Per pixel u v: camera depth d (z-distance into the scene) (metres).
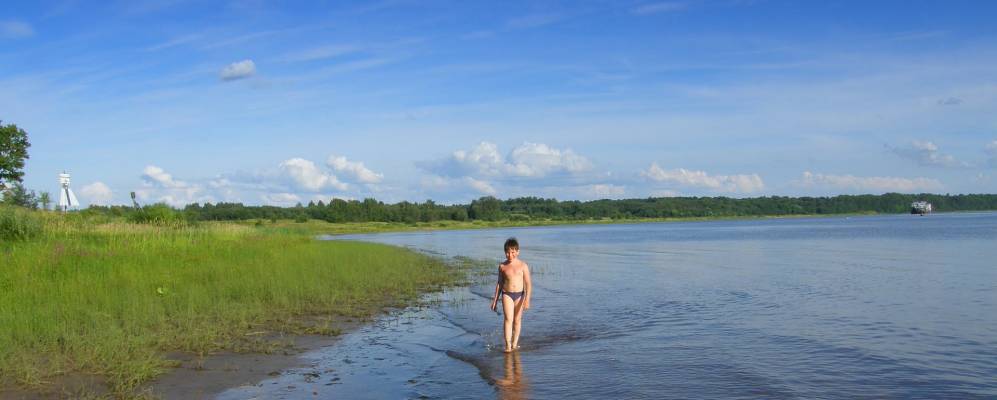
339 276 20.56
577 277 24.97
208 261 20.80
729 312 15.89
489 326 14.11
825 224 118.19
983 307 16.25
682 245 50.75
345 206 149.50
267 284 17.52
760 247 45.12
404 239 76.75
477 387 9.40
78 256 18.19
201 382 9.38
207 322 12.83
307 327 13.45
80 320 12.39
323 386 9.35
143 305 13.69
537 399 8.87
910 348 11.73
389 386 9.41
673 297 18.73
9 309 12.52
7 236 21.78
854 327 13.77
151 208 32.69
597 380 9.74
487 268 29.77
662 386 9.42
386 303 17.48
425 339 12.67
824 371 10.18
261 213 133.88
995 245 41.75
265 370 10.13
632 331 13.50
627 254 39.97
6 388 8.76
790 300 17.88
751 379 9.76
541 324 14.34
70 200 32.91
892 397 8.89
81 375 9.35
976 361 10.77
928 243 45.50
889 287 20.45
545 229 130.38
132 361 9.92
